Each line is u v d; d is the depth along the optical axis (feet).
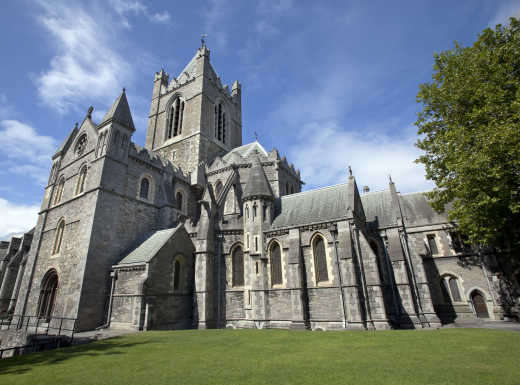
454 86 78.84
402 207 126.72
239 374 36.40
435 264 111.34
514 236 78.74
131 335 73.00
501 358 39.86
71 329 87.51
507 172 62.08
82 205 110.42
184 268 102.17
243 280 102.68
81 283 92.73
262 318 93.61
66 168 135.44
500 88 68.54
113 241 105.60
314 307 90.53
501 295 98.94
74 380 36.42
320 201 110.42
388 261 101.04
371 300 84.94
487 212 70.59
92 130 126.41
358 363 39.91
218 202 123.54
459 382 30.48
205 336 68.85
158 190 130.82
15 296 137.59
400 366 37.65
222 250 106.01
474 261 106.32
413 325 87.81
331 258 92.43
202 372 37.96
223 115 207.10
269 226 106.32
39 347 75.20
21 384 35.58
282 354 47.60
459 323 94.68
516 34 71.77
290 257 95.50
